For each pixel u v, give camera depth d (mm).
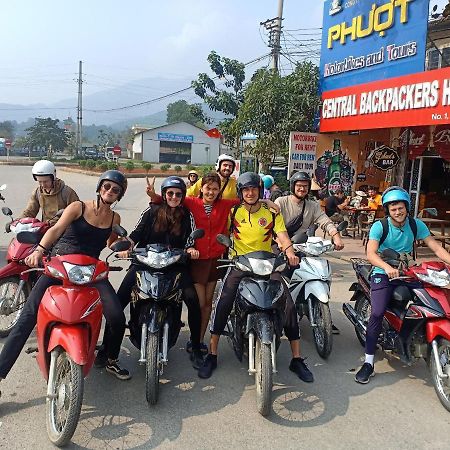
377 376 4527
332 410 3861
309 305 4930
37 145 84438
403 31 10148
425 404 4020
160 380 4258
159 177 39406
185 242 4488
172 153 68125
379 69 10797
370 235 4426
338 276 8141
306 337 5469
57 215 4672
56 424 3322
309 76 13492
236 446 3322
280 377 4414
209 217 4641
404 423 3711
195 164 67062
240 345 4285
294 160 12188
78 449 3203
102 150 86688
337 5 11984
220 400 3945
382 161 11977
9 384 4027
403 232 4398
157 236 4426
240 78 25406
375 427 3637
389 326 4465
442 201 13812
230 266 4285
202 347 4840
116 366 4219
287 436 3467
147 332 3854
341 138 12602
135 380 4207
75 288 3510
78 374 3182
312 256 5211
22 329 3652
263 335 3691
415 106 9086
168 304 4051
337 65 12156
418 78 8992
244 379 4340
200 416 3684
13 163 49625
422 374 4602
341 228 5191
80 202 3916
